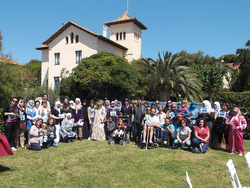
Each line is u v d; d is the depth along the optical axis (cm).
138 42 3572
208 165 582
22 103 762
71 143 853
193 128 795
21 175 493
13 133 725
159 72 1980
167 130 813
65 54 2886
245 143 933
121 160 614
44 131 754
